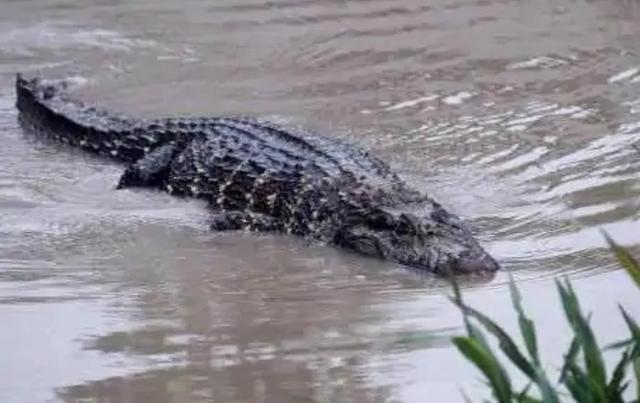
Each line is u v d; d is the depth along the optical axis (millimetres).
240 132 32656
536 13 49500
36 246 27281
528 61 42562
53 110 35938
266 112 37625
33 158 34062
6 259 26422
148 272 25781
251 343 21844
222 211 30188
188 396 19703
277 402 19391
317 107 37969
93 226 28750
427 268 25719
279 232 28875
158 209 30297
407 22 48344
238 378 20344
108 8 50688
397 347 21375
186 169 31797
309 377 20312
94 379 20438
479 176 31297
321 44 45312
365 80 40875
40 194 31016
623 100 37812
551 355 20500
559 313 22594
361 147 33781
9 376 20609
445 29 47219
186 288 24844
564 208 28766
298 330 22453
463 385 19656
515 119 36156
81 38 46375
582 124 35469
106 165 33688
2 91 40562
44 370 20828
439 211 27438
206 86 40688
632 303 22938
